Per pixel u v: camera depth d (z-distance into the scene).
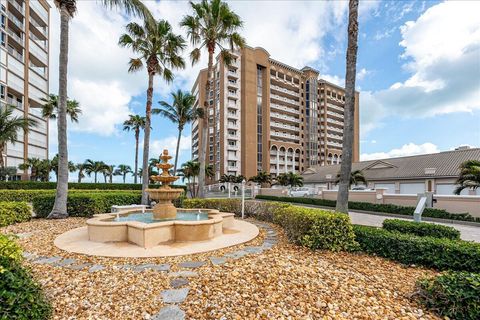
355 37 7.85
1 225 8.57
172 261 5.09
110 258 5.29
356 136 74.38
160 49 16.89
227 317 2.98
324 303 3.28
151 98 16.67
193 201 13.14
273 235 7.89
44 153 37.94
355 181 26.59
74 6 11.21
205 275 4.24
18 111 31.02
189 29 16.88
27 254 5.54
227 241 6.76
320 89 67.69
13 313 2.29
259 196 32.50
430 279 3.46
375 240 5.64
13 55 30.27
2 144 21.36
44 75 37.72
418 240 5.01
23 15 32.53
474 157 22.33
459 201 13.87
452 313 2.98
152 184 31.50
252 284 3.82
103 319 2.97
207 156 55.00
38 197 11.00
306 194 31.27
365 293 3.59
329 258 5.35
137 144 44.94
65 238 7.02
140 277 4.23
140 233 6.19
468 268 4.41
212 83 56.12
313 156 64.38
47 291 3.64
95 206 11.30
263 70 57.50
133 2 11.30
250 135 53.69
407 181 25.06
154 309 3.18
